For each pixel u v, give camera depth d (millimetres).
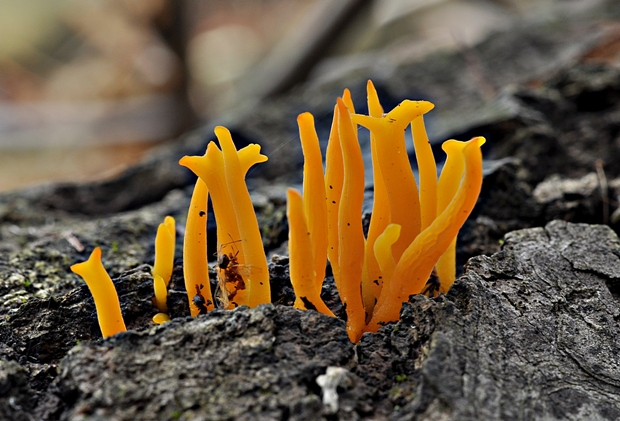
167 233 117
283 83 371
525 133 161
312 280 109
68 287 131
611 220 142
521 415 102
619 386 107
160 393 103
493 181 142
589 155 161
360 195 109
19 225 168
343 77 246
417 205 111
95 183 194
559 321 113
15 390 106
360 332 112
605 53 212
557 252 123
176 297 121
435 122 191
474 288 114
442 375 103
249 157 109
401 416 102
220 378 104
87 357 105
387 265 111
